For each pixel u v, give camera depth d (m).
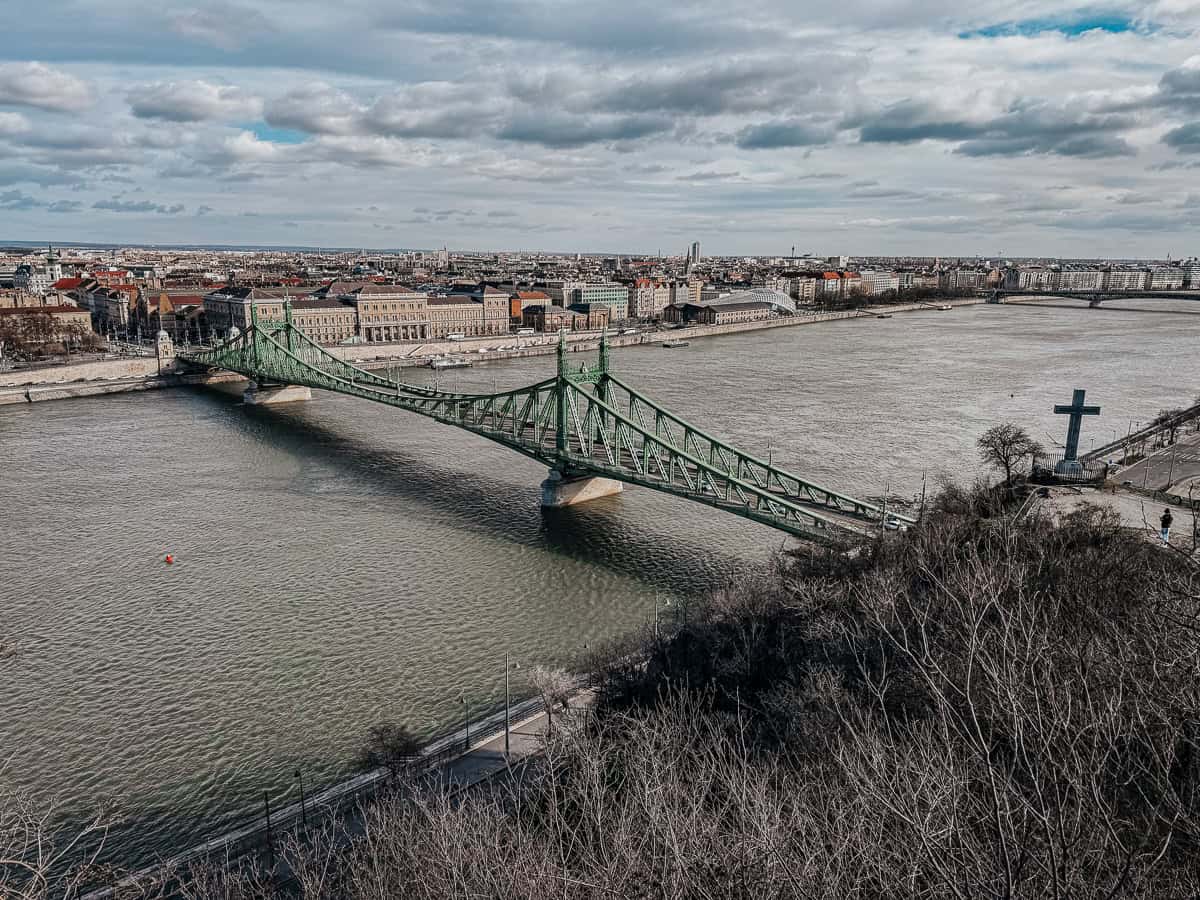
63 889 48.03
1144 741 20.91
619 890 23.94
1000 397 198.00
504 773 55.56
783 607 65.81
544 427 125.12
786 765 37.00
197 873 45.41
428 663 75.00
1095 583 48.59
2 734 64.38
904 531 79.81
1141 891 15.85
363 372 198.50
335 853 46.69
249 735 64.56
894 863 18.84
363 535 107.75
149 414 189.75
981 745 17.95
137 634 80.00
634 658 68.44
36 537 105.38
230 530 108.94
